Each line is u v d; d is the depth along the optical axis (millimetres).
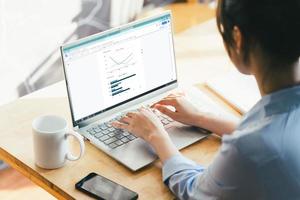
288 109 1194
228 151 1238
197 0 2865
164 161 1511
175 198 1463
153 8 3246
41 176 1519
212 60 2117
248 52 1176
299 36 1124
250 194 1234
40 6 2668
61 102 1831
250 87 1938
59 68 2873
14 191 2588
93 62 1646
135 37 1729
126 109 1762
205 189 1324
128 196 1439
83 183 1478
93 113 1680
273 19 1112
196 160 1607
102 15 2986
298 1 1104
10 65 2654
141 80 1779
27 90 2766
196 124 1701
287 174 1186
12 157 1588
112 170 1549
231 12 1153
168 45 1825
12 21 2588
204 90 1930
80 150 1546
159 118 1749
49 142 1497
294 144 1185
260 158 1190
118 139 1642
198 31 2348
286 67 1171
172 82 1873
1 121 1723
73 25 2857
